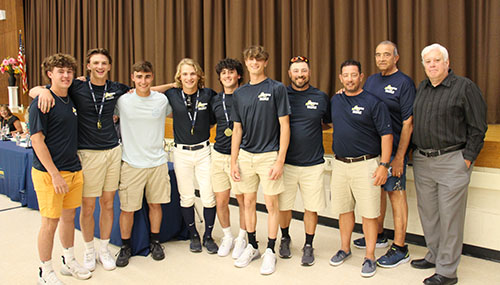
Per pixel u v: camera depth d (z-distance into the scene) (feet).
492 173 8.23
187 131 8.98
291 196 8.61
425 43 10.89
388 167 7.68
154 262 8.82
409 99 8.02
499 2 10.01
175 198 10.04
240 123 8.29
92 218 8.36
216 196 9.14
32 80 25.93
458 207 7.37
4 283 7.85
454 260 7.51
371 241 8.09
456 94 7.09
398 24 11.36
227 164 8.80
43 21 24.07
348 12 12.09
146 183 8.87
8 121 18.07
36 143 6.87
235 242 9.68
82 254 9.27
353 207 8.58
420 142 7.66
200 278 8.04
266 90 7.83
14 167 13.50
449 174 7.34
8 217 12.03
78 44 21.57
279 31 13.89
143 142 8.58
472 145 7.12
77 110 7.78
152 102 8.56
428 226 8.02
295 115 8.17
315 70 12.71
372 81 8.71
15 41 26.30
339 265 8.56
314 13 12.53
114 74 19.80
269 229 8.42
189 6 16.30
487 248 8.70
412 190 9.57
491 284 7.56
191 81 8.61
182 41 16.44
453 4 10.56
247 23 14.40
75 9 21.49
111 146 8.19
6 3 26.55
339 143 8.04
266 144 8.06
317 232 10.66
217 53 15.42
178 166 9.16
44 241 7.38
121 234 8.84
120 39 19.11
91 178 7.97
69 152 7.39
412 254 9.06
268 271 8.16
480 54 10.48
